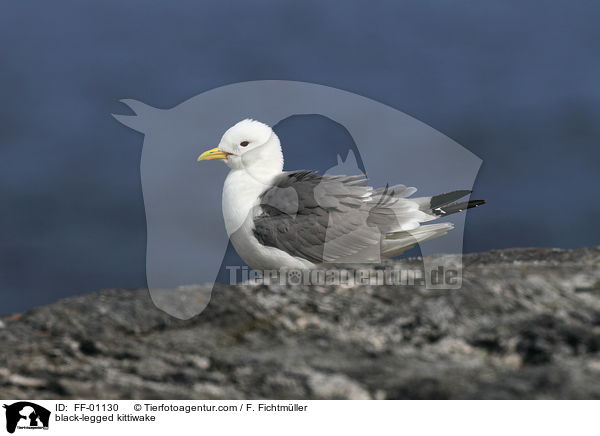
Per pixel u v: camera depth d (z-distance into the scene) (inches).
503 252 439.8
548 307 327.9
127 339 327.6
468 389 286.2
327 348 315.9
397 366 301.7
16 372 305.4
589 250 428.1
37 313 344.2
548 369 288.8
